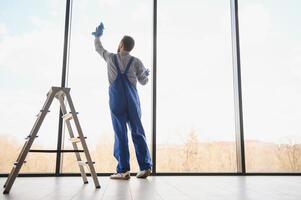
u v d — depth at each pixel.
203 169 3.11
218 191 1.78
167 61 3.27
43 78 2.90
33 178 2.61
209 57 3.30
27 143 1.77
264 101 3.32
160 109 3.17
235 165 3.27
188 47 3.30
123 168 2.52
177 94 3.17
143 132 2.67
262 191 1.81
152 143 3.10
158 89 3.21
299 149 3.22
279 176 3.07
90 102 2.85
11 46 2.89
